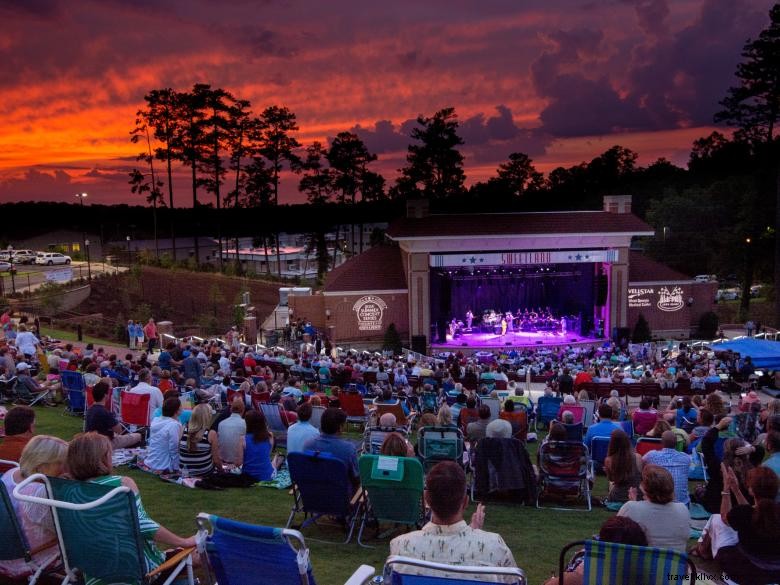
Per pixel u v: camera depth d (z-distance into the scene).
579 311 57.88
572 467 12.73
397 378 29.14
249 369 27.91
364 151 104.00
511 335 56.88
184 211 127.69
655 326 57.75
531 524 11.33
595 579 5.39
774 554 7.47
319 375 28.98
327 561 8.88
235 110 94.06
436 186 110.12
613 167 140.62
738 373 34.97
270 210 107.62
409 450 9.98
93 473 6.45
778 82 73.56
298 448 11.71
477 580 4.91
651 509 7.46
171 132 93.19
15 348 26.41
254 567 5.66
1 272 79.88
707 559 9.14
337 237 112.25
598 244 54.44
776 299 65.00
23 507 6.62
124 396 15.91
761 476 7.77
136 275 69.44
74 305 63.00
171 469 13.15
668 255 83.75
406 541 5.51
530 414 23.41
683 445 14.91
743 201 77.62
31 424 8.91
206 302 71.50
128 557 6.00
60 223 123.56
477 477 12.80
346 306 55.34
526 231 53.41
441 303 56.47
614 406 19.36
